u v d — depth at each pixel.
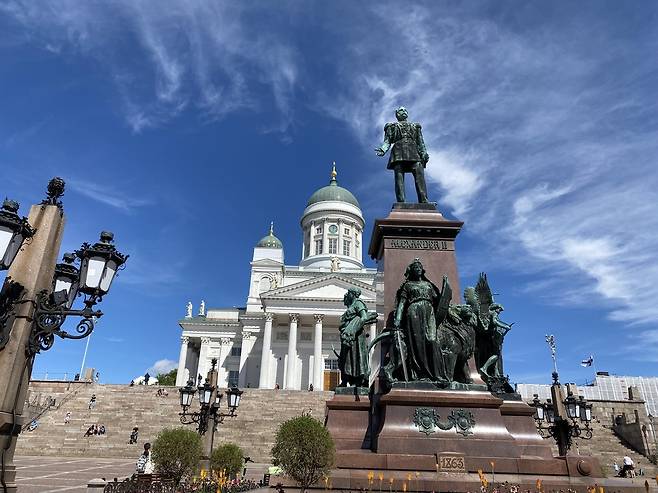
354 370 11.44
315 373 69.12
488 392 9.88
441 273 11.58
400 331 10.38
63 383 48.44
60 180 7.33
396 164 13.08
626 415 41.81
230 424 39.75
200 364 82.12
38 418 41.09
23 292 6.37
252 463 31.75
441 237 11.95
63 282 7.16
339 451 9.54
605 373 62.69
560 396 17.77
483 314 12.73
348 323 11.95
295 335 70.94
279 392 47.72
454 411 9.51
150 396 46.50
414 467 8.84
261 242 90.12
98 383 48.91
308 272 86.06
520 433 10.66
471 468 8.93
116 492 9.95
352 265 89.38
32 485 16.06
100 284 6.55
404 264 11.64
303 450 8.15
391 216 12.16
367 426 10.37
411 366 10.20
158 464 10.82
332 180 100.12
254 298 84.31
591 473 9.11
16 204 5.81
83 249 6.68
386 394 9.67
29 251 6.69
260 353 77.62
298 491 8.58
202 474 10.78
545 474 9.05
